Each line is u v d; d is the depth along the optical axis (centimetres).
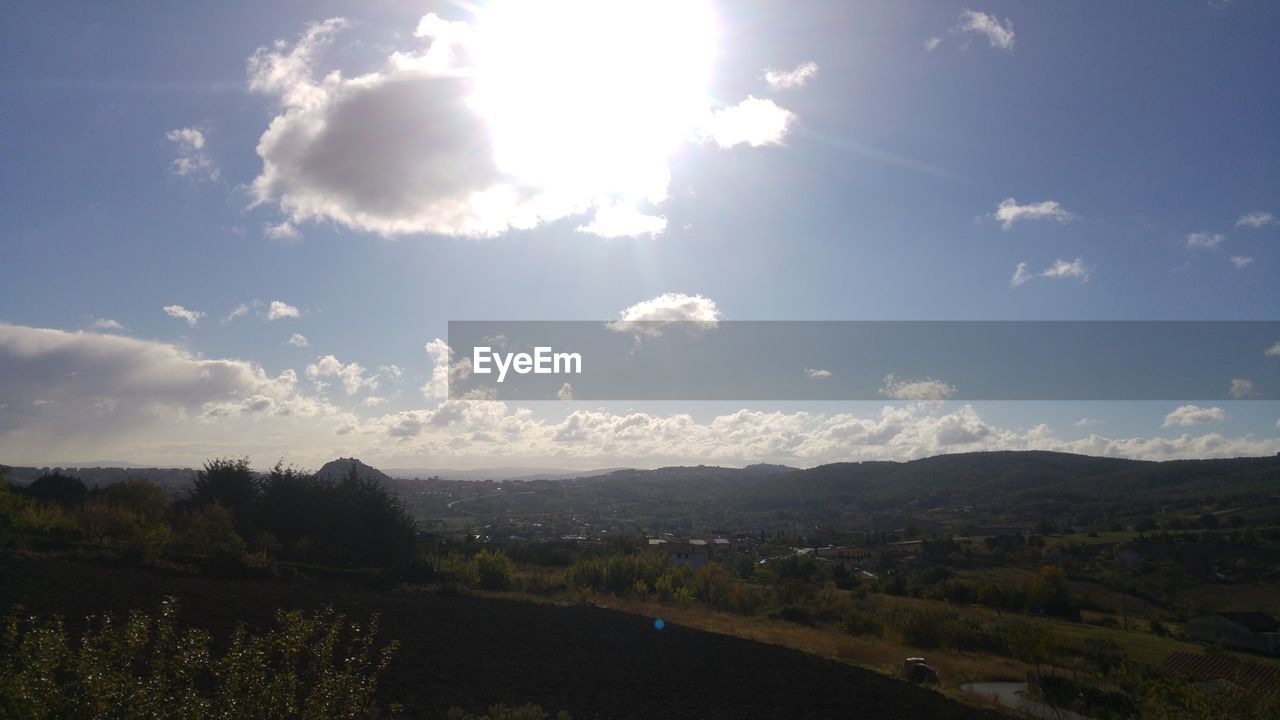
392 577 3438
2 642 1048
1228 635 4050
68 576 2216
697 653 2075
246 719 649
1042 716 1772
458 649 1775
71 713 598
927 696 1791
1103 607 5478
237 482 4991
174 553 3147
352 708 708
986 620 4391
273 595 2338
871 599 5353
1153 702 1465
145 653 1235
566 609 2878
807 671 1956
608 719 1255
